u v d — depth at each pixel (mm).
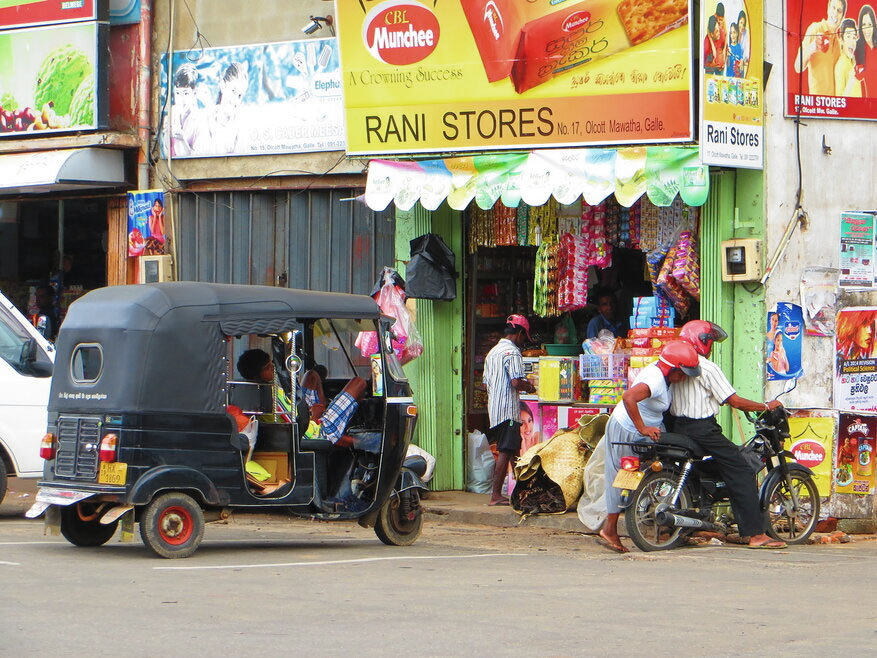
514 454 15062
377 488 11805
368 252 16828
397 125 14922
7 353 14453
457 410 16516
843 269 14539
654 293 14797
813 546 12492
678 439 11719
